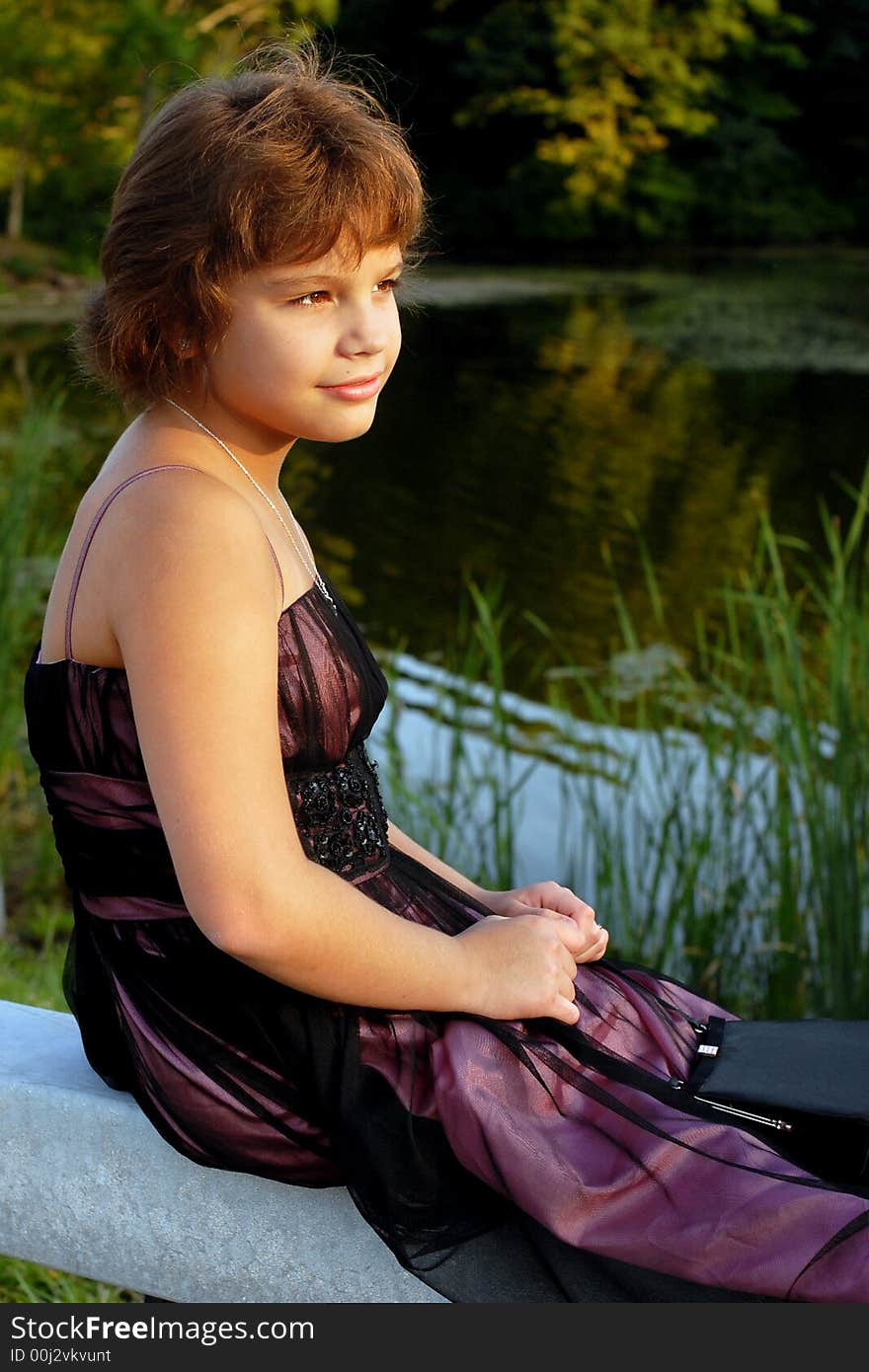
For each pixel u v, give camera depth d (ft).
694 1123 3.69
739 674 15.10
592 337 51.42
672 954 10.26
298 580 3.81
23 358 44.78
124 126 68.64
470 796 11.31
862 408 39.22
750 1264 3.41
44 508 21.12
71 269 65.98
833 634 10.44
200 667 3.37
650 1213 3.52
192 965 3.87
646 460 33.40
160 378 3.69
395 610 22.02
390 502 29.40
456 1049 3.75
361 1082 3.78
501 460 33.45
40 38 64.18
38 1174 4.30
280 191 3.39
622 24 78.18
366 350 3.59
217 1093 3.85
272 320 3.53
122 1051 4.12
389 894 4.09
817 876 9.51
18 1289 5.86
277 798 3.46
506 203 82.33
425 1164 3.71
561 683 17.85
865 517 28.09
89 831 3.89
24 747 13.75
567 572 24.34
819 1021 4.28
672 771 13.26
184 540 3.43
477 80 81.15
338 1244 4.04
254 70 3.85
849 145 87.20
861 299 61.16
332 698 3.78
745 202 84.64
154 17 60.13
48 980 9.39
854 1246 3.38
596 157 80.07
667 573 24.26
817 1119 3.81
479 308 58.75
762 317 56.18
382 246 3.58
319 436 3.72
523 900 4.43
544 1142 3.62
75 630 3.72
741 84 84.99
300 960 3.49
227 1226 4.12
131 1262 4.26
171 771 3.38
